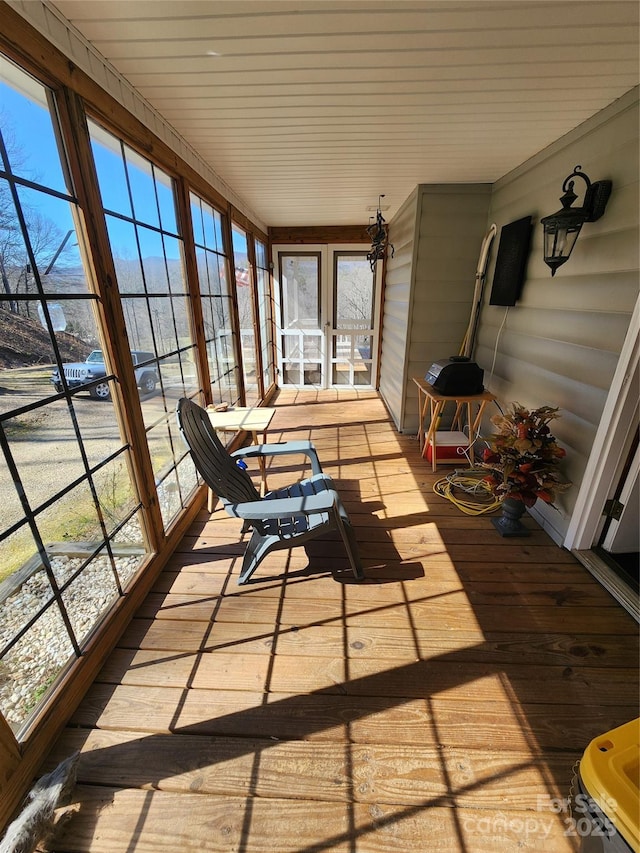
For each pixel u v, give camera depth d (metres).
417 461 3.21
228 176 2.93
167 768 1.14
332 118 1.92
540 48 1.37
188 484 2.46
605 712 1.29
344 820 1.03
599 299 1.83
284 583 1.87
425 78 1.56
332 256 5.10
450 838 0.99
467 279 3.32
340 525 1.77
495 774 1.12
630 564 1.90
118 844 0.98
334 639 1.56
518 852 0.96
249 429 2.43
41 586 1.23
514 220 2.71
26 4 1.05
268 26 1.23
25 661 1.29
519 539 2.19
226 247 3.21
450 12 1.18
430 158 2.52
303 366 5.60
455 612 1.69
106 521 1.53
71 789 1.06
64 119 1.23
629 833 0.72
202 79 1.56
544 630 1.60
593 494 1.92
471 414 3.24
